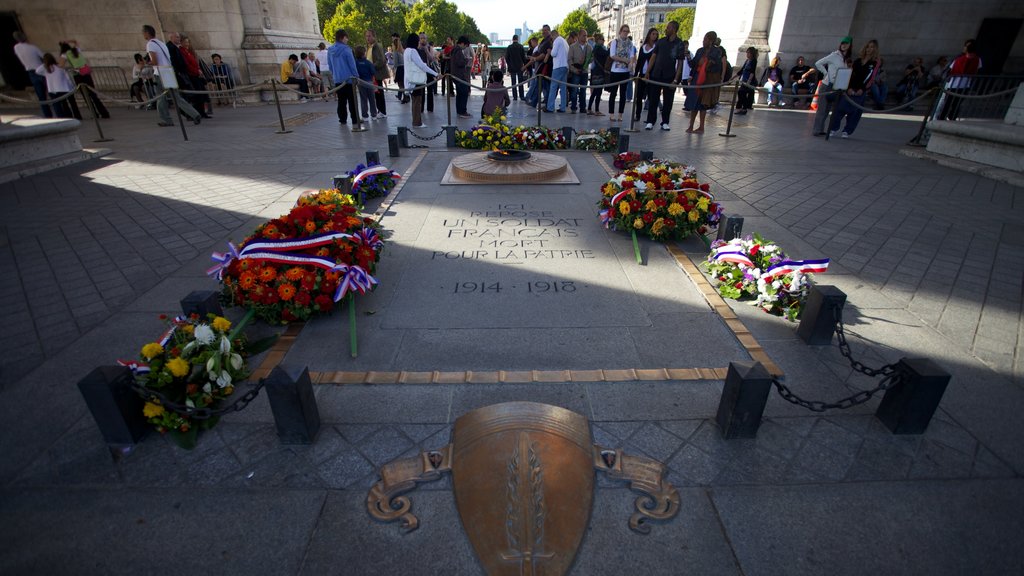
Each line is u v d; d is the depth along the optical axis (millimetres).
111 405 2404
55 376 3039
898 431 2598
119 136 10953
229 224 5555
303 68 17172
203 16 16016
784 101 16484
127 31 16234
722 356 3234
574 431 2533
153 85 15070
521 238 5117
